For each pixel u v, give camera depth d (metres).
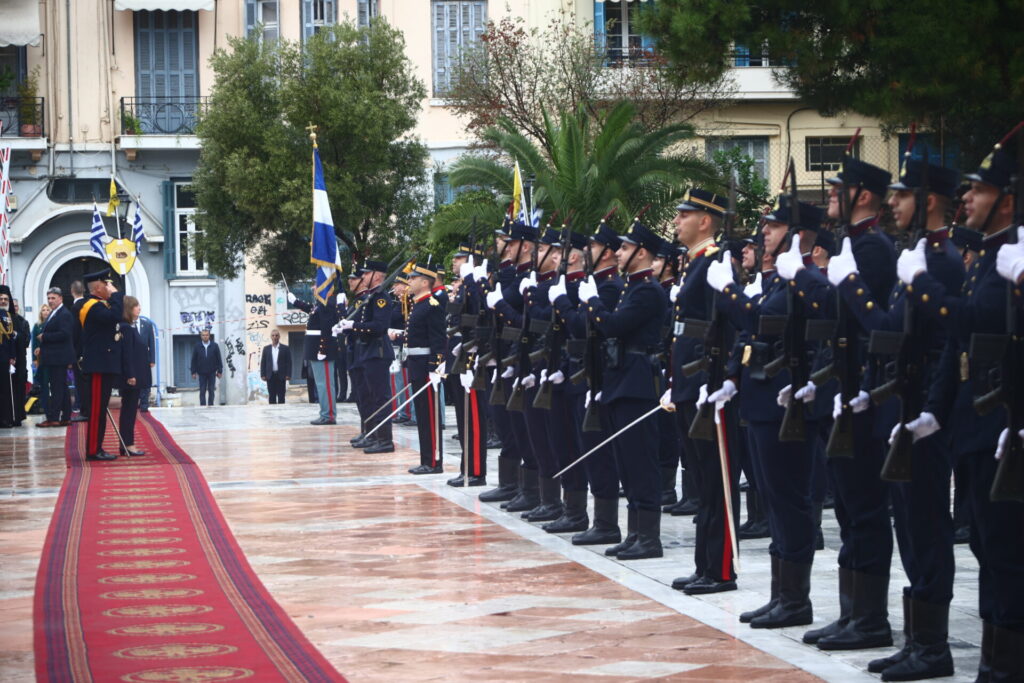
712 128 29.41
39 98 31.66
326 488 13.16
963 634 6.83
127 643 6.74
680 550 9.39
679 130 21.69
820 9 11.91
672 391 8.07
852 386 6.36
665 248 9.43
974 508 5.57
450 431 19.56
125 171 32.16
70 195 32.03
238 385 32.44
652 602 7.69
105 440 19.09
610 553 9.19
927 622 6.00
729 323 7.55
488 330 11.94
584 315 9.67
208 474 14.50
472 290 12.05
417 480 13.78
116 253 25.45
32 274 31.91
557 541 9.89
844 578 6.67
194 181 27.84
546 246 11.05
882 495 6.51
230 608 7.56
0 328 21.97
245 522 10.94
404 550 9.53
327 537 10.14
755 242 8.73
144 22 32.12
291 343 32.53
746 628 7.01
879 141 29.36
